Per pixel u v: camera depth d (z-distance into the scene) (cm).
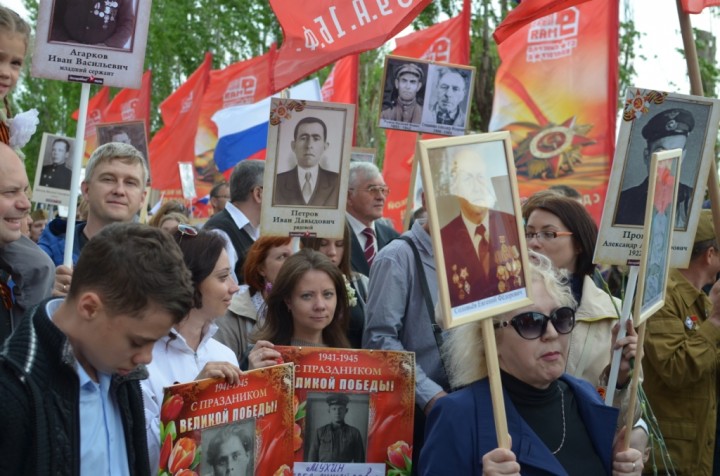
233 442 344
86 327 259
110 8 442
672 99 405
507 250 317
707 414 478
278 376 356
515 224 321
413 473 445
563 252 462
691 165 418
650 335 477
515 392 335
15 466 249
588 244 465
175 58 3722
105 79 443
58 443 253
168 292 256
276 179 489
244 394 347
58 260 512
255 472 349
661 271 382
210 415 338
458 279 305
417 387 447
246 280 517
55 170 1090
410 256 476
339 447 391
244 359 464
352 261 666
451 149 311
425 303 470
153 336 260
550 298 332
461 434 324
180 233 394
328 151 494
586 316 460
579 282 473
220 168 1256
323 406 392
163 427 329
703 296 503
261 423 352
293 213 491
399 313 468
